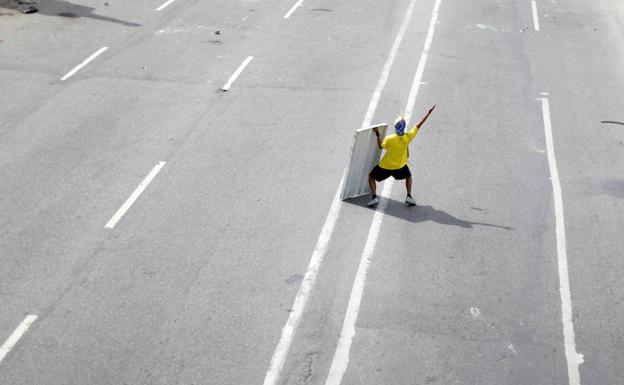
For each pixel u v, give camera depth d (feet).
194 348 38.93
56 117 64.85
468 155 60.08
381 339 39.99
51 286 43.21
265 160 58.44
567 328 41.34
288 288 43.86
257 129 63.57
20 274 44.16
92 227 49.14
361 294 43.52
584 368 38.52
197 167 57.11
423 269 46.03
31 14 90.89
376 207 52.60
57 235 48.16
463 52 82.58
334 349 39.22
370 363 38.34
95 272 44.60
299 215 51.31
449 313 42.22
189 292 43.11
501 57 81.56
